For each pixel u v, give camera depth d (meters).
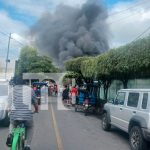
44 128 13.60
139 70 14.76
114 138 11.57
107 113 12.90
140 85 19.77
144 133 8.85
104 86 23.98
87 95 22.08
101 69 19.23
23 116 7.04
